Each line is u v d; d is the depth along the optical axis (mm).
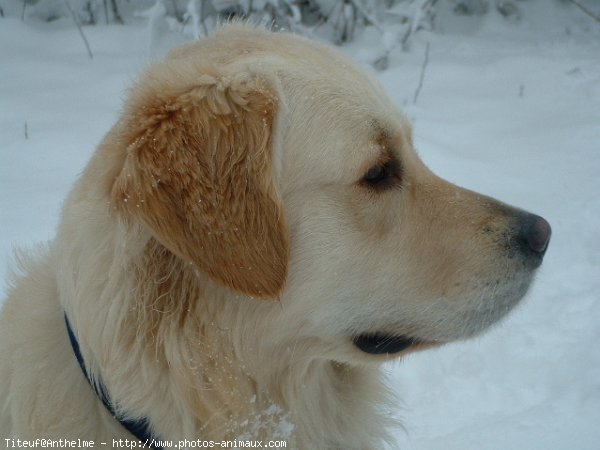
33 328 994
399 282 987
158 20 2201
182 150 936
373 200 980
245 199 938
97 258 954
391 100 1018
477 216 1001
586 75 2182
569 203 1625
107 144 966
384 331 998
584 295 1423
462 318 996
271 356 986
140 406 965
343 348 998
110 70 2105
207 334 964
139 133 942
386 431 1094
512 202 1603
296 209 970
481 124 1938
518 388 1290
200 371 967
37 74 2078
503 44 2414
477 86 2129
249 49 995
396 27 2270
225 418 982
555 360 1323
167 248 931
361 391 1063
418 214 996
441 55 2318
